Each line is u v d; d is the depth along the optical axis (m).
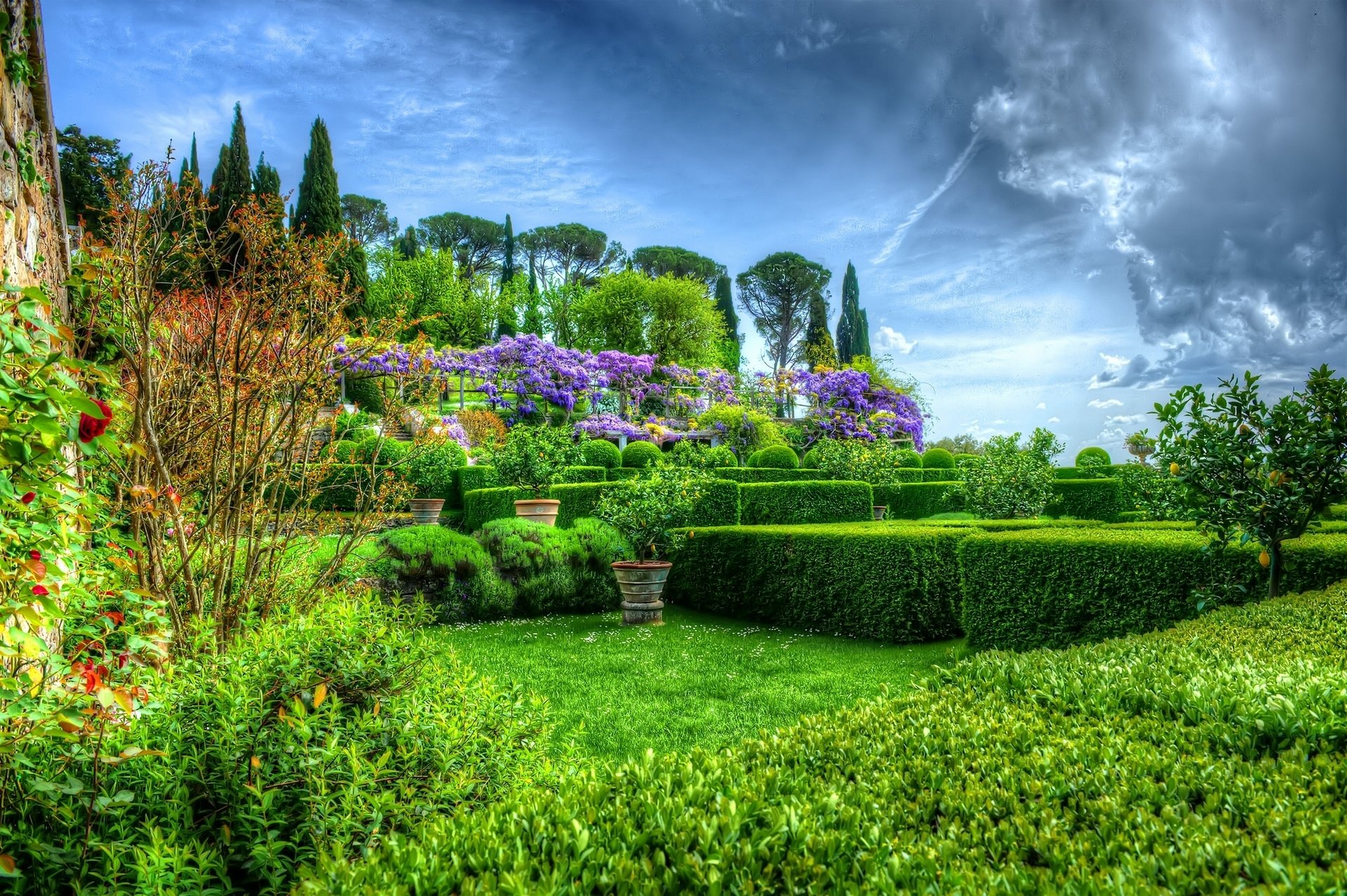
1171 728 2.38
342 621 2.79
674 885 1.44
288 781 2.17
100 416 1.89
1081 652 3.52
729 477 18.80
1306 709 2.28
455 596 8.55
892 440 29.58
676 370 33.44
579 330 45.28
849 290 58.25
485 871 1.52
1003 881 1.45
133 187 3.68
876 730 2.58
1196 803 1.89
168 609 3.50
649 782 1.98
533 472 12.57
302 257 4.38
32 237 3.19
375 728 2.45
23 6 3.10
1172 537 6.27
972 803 1.93
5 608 1.79
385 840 1.87
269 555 4.45
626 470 18.41
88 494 2.66
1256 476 4.80
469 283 46.59
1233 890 1.40
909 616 7.61
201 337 4.25
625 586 8.78
